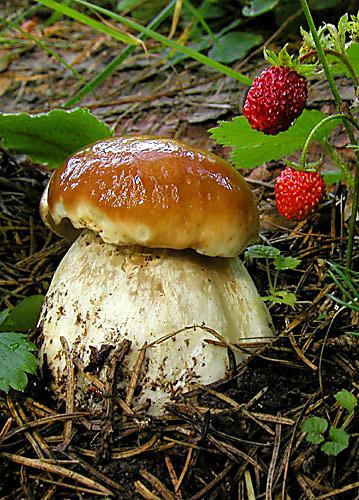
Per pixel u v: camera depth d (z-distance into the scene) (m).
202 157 0.19
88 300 0.19
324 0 0.38
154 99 0.38
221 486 0.17
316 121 0.21
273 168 0.31
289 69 0.17
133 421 0.18
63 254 0.26
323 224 0.26
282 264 0.21
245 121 0.21
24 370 0.18
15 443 0.18
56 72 0.45
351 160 0.29
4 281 0.24
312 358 0.19
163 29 0.47
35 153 0.28
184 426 0.18
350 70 0.18
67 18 0.56
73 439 0.18
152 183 0.18
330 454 0.16
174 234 0.18
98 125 0.25
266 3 0.38
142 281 0.18
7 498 0.17
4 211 0.28
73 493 0.17
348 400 0.17
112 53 0.46
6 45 0.50
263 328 0.20
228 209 0.18
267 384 0.18
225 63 0.40
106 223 0.18
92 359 0.18
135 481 0.17
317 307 0.21
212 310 0.19
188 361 0.18
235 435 0.17
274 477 0.17
